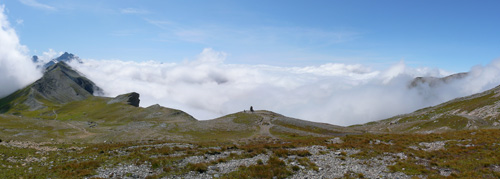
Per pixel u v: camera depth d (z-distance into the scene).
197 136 87.88
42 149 46.75
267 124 113.88
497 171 28.48
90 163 33.09
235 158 37.81
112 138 81.44
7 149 42.59
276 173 30.19
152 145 49.62
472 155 34.50
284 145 47.34
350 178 28.19
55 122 125.81
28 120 117.94
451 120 115.31
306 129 111.94
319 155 39.16
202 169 31.45
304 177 29.11
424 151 38.53
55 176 28.89
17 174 29.14
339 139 53.69
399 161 33.88
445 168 30.95
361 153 38.84
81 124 130.00
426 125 122.69
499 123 105.88
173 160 34.94
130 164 33.62
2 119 111.44
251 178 28.88
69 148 48.69
